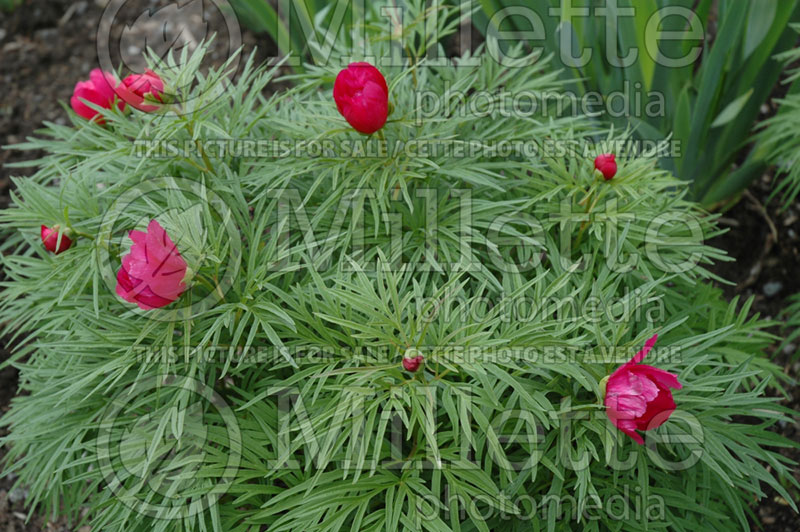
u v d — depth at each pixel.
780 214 1.47
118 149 1.01
